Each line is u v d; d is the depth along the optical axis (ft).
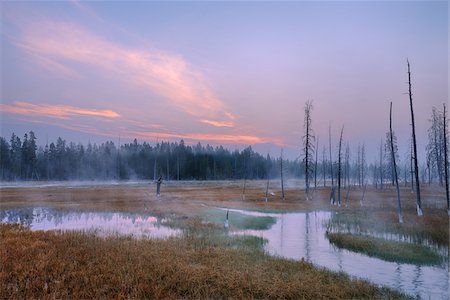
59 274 42.93
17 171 382.83
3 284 38.34
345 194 221.66
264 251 63.93
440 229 84.48
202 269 46.85
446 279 51.06
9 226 82.43
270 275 46.34
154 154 476.54
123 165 448.65
